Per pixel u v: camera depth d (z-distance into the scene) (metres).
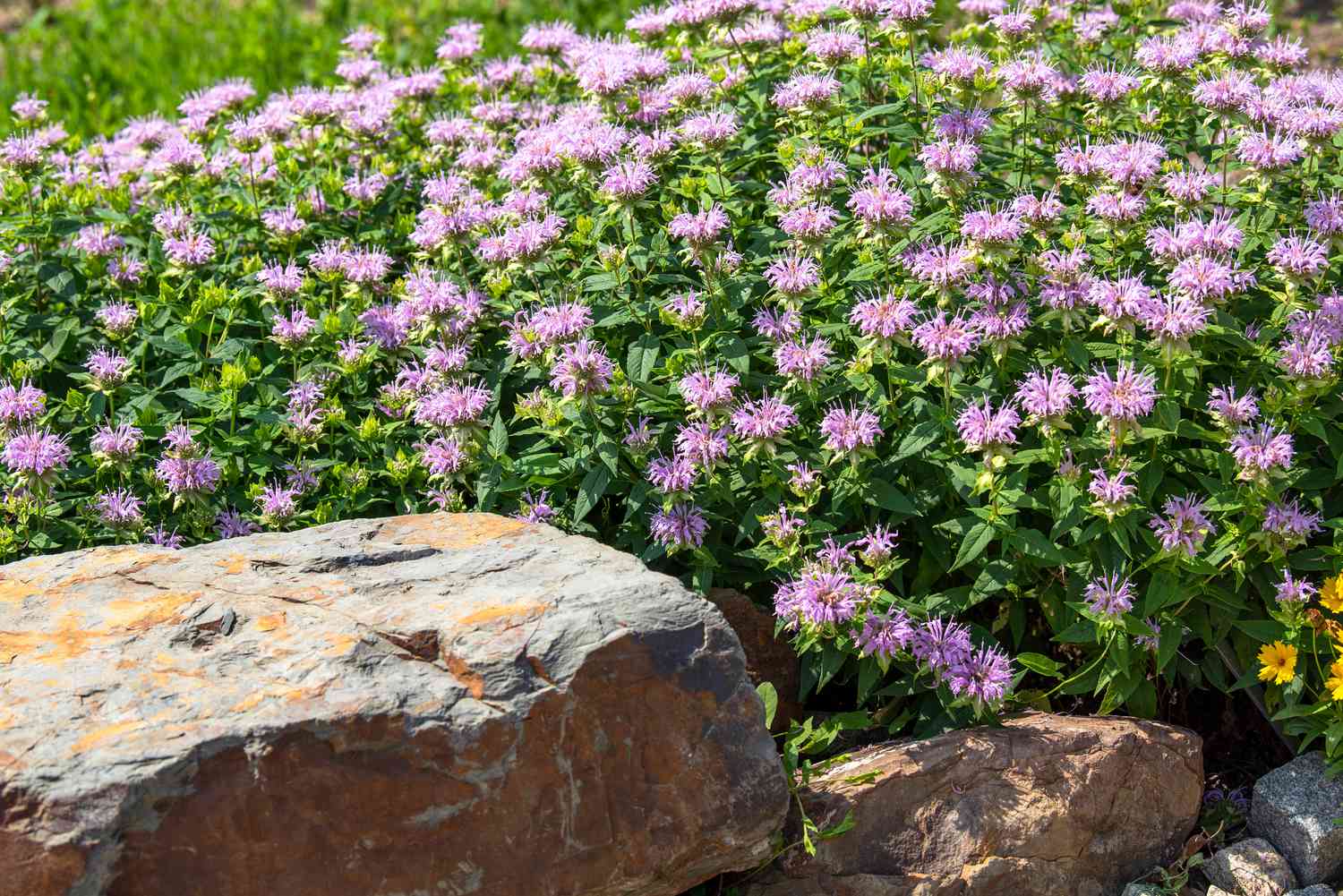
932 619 2.29
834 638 2.30
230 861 2.03
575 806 2.10
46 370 2.63
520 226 2.49
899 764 2.22
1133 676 2.30
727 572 2.39
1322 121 2.46
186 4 5.02
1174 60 2.57
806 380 2.33
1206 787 2.37
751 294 2.49
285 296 2.56
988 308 2.31
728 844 2.15
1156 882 2.25
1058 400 2.23
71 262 2.74
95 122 4.08
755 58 2.79
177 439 2.40
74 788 1.99
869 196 2.37
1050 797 2.22
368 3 4.82
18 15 5.30
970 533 2.27
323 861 2.05
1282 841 2.27
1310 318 2.31
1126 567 2.28
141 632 2.14
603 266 2.47
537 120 2.82
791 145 2.52
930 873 2.19
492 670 2.09
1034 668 2.28
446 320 2.45
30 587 2.21
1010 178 2.65
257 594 2.19
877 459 2.37
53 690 2.07
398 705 2.06
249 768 2.03
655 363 2.46
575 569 2.21
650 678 2.12
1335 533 2.31
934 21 2.60
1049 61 2.67
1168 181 2.39
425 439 2.48
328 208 2.76
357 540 2.27
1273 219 2.44
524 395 2.50
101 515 2.40
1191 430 2.28
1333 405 2.33
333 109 2.86
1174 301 2.27
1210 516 2.32
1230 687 2.37
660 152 2.52
